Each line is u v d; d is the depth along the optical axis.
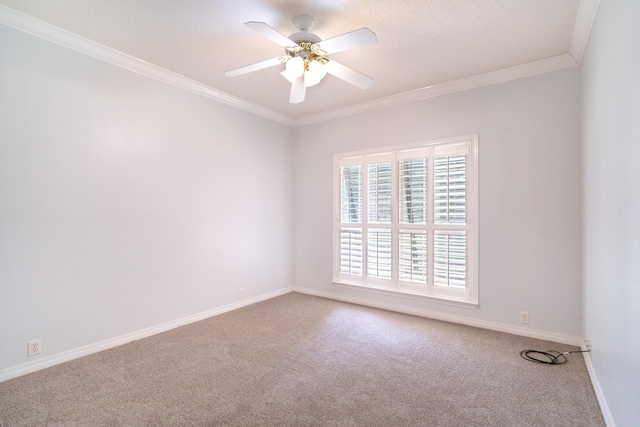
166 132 3.25
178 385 2.19
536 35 2.52
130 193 2.96
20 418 1.83
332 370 2.41
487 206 3.26
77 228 2.62
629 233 1.41
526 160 3.06
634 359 1.34
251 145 4.16
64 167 2.54
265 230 4.36
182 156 3.39
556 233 2.91
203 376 2.31
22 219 2.34
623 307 1.51
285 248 4.68
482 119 3.29
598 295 2.09
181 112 3.38
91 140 2.70
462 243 3.42
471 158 3.35
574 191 2.83
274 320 3.52
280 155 4.60
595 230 2.17
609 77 1.76
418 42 2.62
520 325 3.09
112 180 2.84
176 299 3.32
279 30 2.47
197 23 2.39
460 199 3.44
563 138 2.88
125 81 2.93
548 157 2.95
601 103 1.97
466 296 3.40
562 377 2.29
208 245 3.64
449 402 2.00
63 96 2.54
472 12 2.23
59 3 2.15
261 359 2.58
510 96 3.13
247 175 4.11
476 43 2.64
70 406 1.95
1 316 2.24
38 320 2.41
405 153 3.82
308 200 4.66
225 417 1.85
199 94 3.55
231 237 3.90
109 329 2.81
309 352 2.71
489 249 3.25
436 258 3.59
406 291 3.78
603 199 1.92
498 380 2.26
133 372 2.37
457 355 2.65
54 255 2.49
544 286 2.97
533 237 3.02
